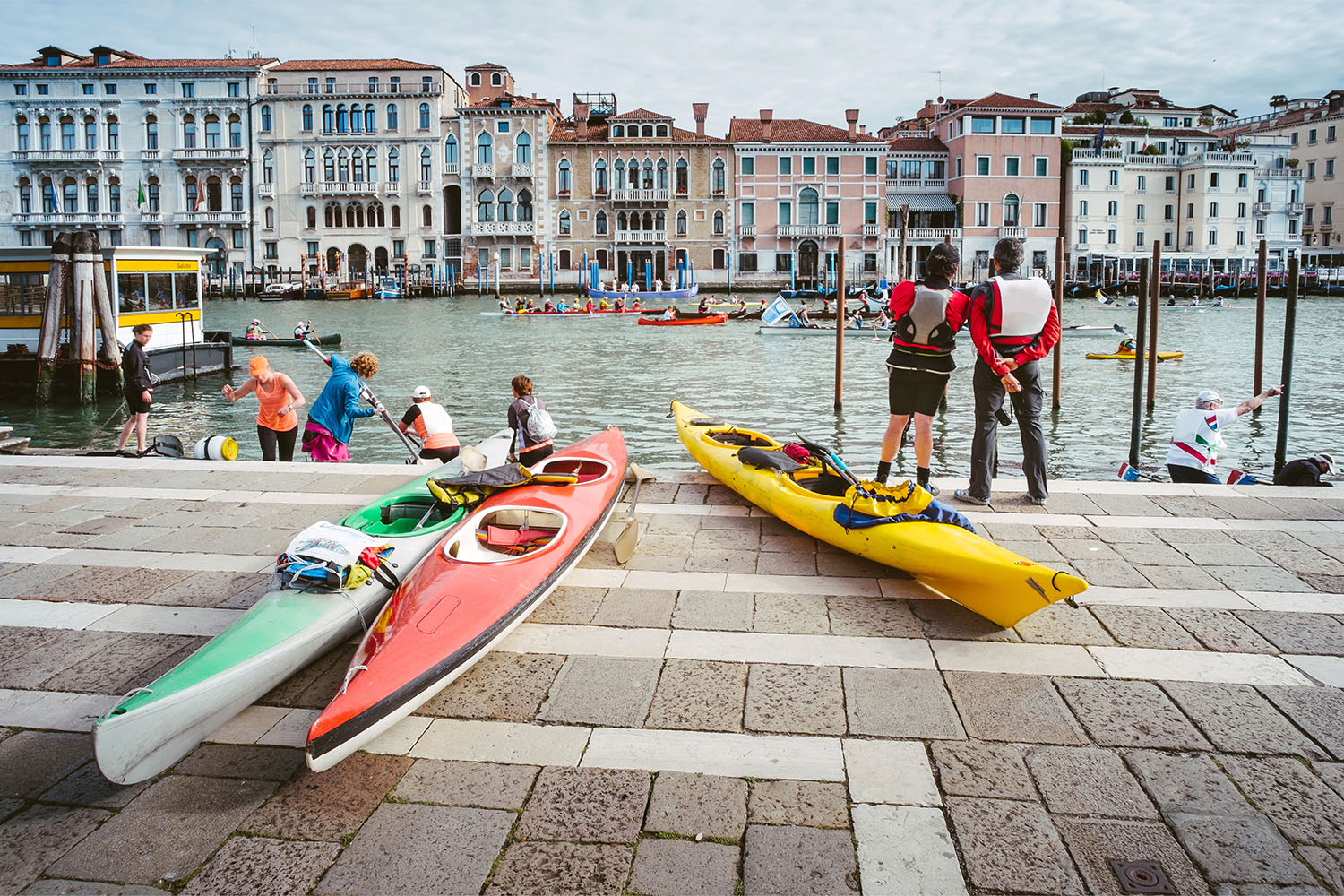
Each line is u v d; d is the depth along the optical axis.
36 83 65.56
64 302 18.67
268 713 4.03
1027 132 64.19
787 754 3.62
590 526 5.61
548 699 4.05
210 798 3.44
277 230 67.19
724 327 40.88
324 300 60.88
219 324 43.00
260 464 8.36
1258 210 68.25
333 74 65.44
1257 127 81.38
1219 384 21.78
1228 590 5.11
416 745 3.73
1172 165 67.81
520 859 3.07
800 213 65.19
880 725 3.81
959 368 26.19
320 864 3.07
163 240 67.25
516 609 4.45
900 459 13.92
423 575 4.63
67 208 67.06
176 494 7.34
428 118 65.62
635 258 67.19
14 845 3.20
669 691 4.11
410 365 26.78
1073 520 6.38
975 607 4.82
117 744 3.36
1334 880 2.93
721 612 4.95
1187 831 3.16
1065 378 23.08
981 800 3.33
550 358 28.67
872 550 5.34
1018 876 2.96
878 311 40.06
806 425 16.98
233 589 5.34
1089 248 66.69
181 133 66.00
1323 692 4.02
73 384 19.33
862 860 3.04
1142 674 4.21
